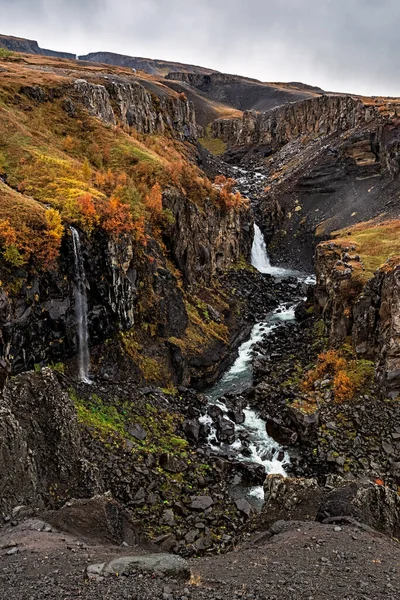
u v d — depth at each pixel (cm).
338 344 3703
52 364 2953
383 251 4466
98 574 1039
